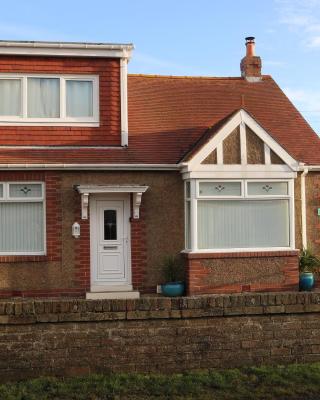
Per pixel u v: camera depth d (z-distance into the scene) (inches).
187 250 566.6
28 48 588.7
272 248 571.8
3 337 414.3
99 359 422.3
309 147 650.8
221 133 559.8
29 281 550.3
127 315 424.8
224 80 741.3
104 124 599.8
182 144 617.3
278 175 568.4
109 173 570.9
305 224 609.9
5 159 556.1
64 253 557.0
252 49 765.3
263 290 561.3
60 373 418.0
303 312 445.7
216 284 554.6
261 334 440.8
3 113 587.8
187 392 392.5
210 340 434.3
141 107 676.7
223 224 569.9
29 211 562.3
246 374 424.2
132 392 391.9
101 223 570.6
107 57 603.2
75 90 601.9
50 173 558.9
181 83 724.7
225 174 558.9
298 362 443.8
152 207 576.4
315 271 593.6
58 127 592.7
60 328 419.5
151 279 572.7
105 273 569.0
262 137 564.7
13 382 411.2
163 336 429.4
